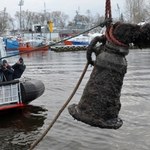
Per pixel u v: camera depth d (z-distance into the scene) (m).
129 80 22.66
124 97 17.08
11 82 14.21
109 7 3.82
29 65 35.56
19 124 13.12
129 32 3.60
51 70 30.19
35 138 11.48
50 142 10.91
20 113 14.50
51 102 16.55
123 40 3.64
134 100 16.41
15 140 11.34
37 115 14.26
